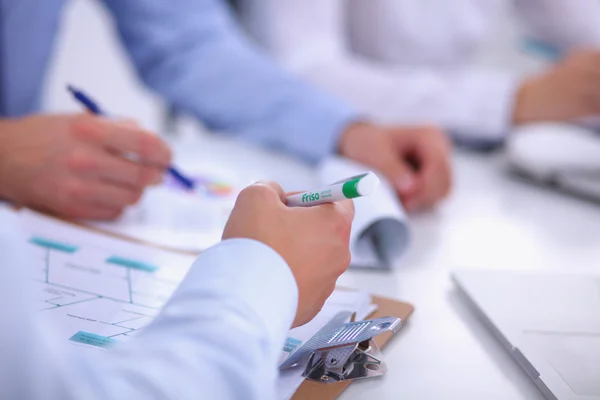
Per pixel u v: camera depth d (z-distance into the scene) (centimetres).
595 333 50
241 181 88
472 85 119
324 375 43
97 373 30
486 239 74
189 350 32
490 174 103
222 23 114
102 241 63
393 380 44
